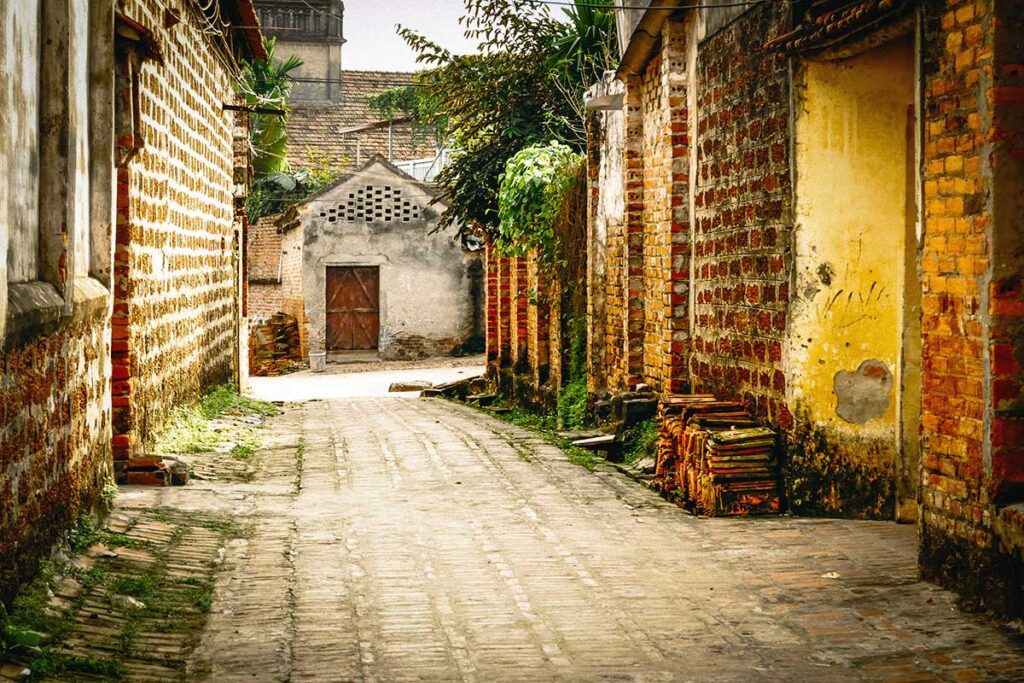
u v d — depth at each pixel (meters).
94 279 7.77
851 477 8.27
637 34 11.13
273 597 6.29
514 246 17.05
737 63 9.27
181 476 9.60
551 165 15.55
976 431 5.94
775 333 8.61
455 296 32.47
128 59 8.92
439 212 32.03
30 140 6.00
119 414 9.55
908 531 7.80
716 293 9.89
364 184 31.69
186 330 13.12
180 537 7.51
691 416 9.03
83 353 7.12
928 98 6.27
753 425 8.85
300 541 7.63
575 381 14.88
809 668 5.15
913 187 8.05
